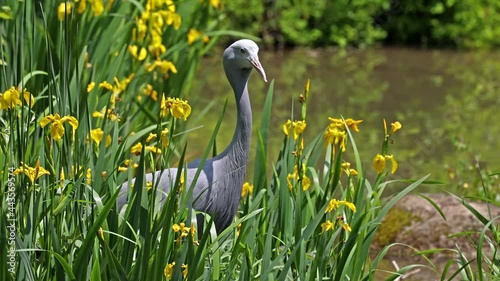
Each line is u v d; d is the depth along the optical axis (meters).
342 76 23.95
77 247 7.58
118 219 7.62
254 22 27.61
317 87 22.52
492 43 28.58
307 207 8.77
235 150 9.09
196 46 13.19
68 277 7.11
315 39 28.06
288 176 8.71
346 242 7.84
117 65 10.97
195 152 15.71
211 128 18.08
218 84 22.27
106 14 11.38
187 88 13.68
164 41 12.72
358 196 8.46
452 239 12.06
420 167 15.86
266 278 7.48
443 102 21.02
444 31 28.64
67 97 8.99
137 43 11.98
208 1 13.48
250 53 9.03
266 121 9.51
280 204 8.62
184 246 7.24
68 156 8.10
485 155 16.64
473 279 8.59
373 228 8.02
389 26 29.12
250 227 8.36
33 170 7.23
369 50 28.09
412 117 19.58
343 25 28.50
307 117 19.39
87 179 8.16
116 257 7.18
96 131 8.21
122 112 10.99
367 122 19.06
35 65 10.72
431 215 12.42
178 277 7.24
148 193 7.95
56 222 7.45
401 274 8.27
